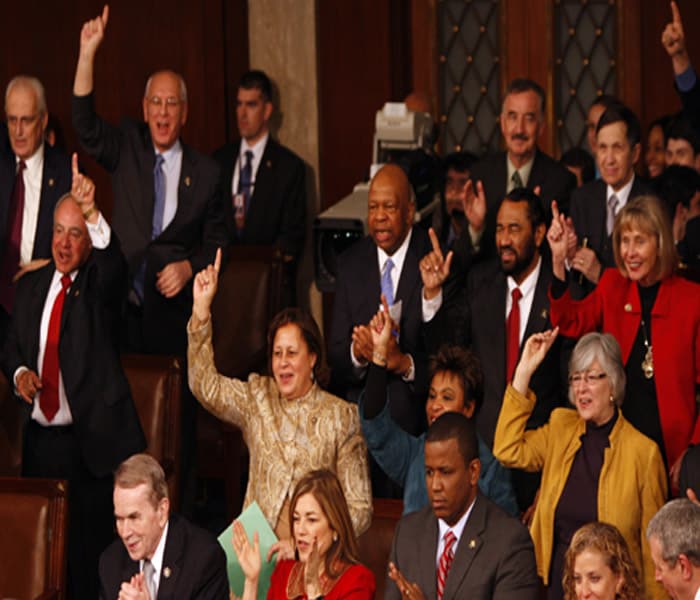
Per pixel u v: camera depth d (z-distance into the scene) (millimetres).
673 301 21156
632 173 24938
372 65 34000
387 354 20797
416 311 23578
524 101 26156
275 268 29047
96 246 24047
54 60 34125
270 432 20625
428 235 24109
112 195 34312
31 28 34094
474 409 20344
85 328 23703
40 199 27234
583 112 34469
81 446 23719
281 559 18922
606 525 17281
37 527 20625
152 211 28000
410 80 34844
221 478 29641
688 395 21109
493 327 23125
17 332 24047
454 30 34781
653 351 21172
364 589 17500
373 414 20219
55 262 24078
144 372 24516
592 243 25016
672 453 21094
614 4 34156
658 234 21047
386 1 33781
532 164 26484
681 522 16562
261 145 32531
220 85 33562
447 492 17719
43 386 23828
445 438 17750
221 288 28938
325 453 20375
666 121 31000
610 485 19484
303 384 20641
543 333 21594
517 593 17531
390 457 20359
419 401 22719
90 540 24109
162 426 24312
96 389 23672
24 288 24172
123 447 23703
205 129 33719
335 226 26141
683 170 26938
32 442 24062
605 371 19562
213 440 27531
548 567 19859
